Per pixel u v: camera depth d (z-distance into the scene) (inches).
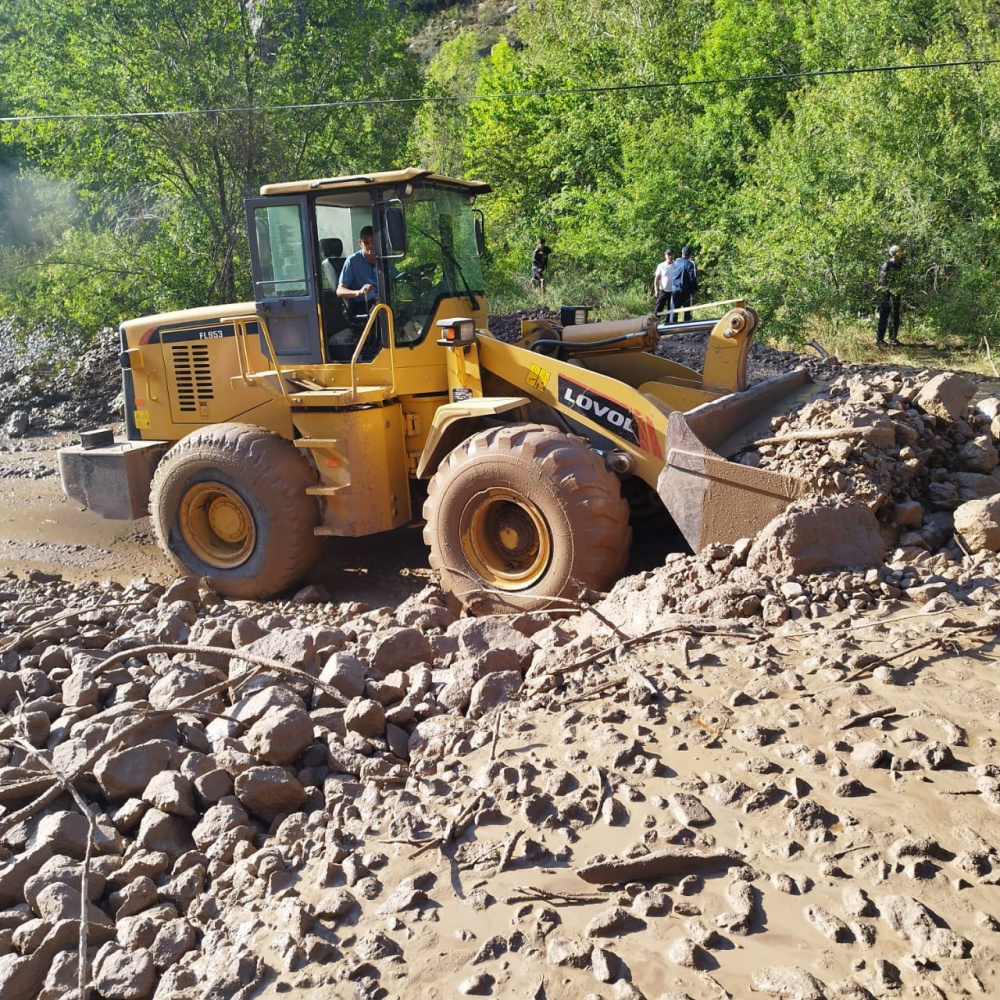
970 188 572.7
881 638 160.2
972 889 106.3
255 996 105.7
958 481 231.1
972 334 553.0
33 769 157.0
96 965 116.0
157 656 199.5
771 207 620.1
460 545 240.2
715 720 142.3
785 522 189.8
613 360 296.5
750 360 471.5
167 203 668.7
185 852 138.8
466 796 133.6
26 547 340.5
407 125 700.0
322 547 277.6
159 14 598.5
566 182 907.4
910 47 669.3
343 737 157.8
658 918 108.0
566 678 163.0
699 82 548.1
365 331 253.0
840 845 114.9
